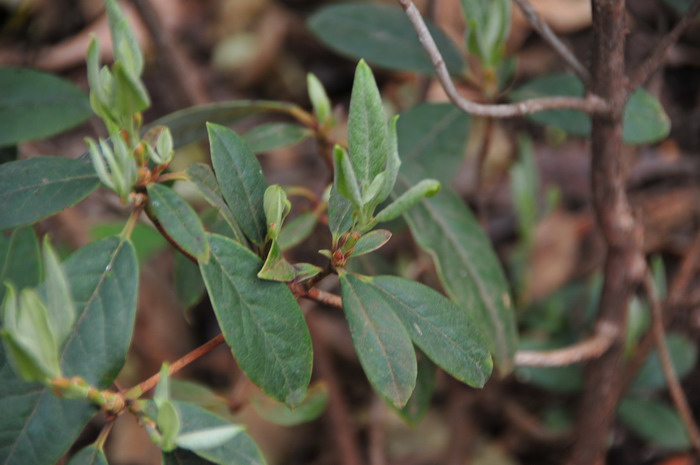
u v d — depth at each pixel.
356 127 0.73
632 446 1.23
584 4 1.55
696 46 1.34
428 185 0.74
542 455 1.26
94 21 1.67
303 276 0.76
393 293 0.77
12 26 1.65
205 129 0.86
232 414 0.93
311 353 0.76
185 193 1.25
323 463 1.31
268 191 0.75
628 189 1.43
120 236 0.75
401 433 1.32
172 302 1.39
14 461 0.74
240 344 0.75
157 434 0.73
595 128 0.87
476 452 1.27
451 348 0.77
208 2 1.79
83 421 0.74
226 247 0.75
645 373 1.10
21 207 0.77
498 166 1.52
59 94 0.89
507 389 1.28
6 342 0.70
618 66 0.84
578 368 1.12
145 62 1.61
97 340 0.74
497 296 0.86
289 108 0.88
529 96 0.93
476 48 0.91
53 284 0.71
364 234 0.76
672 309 1.03
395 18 0.97
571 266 1.37
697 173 1.42
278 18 1.75
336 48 0.97
